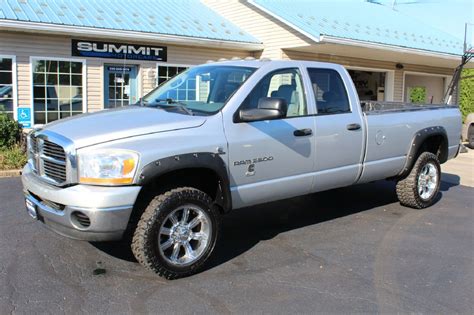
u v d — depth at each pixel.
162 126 4.15
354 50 14.96
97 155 3.82
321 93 5.51
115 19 13.24
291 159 5.02
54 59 12.23
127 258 4.65
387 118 6.13
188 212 4.25
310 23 14.01
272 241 5.29
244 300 3.83
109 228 3.81
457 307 3.80
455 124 7.35
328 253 4.94
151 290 3.97
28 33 11.80
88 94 12.88
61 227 3.96
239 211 6.51
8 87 11.80
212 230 4.38
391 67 18.78
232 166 4.51
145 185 3.96
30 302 3.71
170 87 5.55
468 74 21.70
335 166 5.53
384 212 6.62
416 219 6.32
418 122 6.60
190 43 13.87
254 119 4.52
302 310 3.68
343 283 4.19
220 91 4.88
